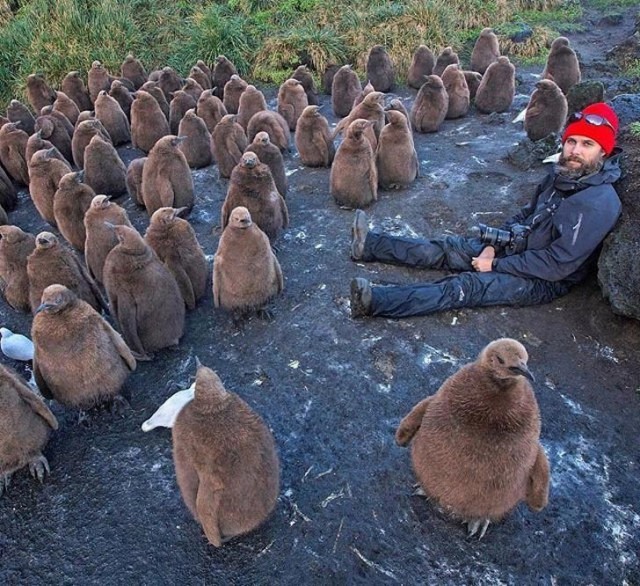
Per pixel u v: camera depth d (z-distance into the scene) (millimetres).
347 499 2449
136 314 3102
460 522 2322
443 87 6379
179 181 4578
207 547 2299
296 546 2283
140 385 3154
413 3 9414
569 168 3289
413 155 4973
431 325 3414
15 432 2463
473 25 9898
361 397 2961
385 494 2459
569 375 3027
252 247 3238
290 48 8969
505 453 1880
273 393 3027
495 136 6309
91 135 5660
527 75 8539
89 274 3779
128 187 5141
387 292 3414
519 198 4738
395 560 2225
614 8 11266
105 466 2682
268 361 3252
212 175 5777
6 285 3764
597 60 8688
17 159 5801
